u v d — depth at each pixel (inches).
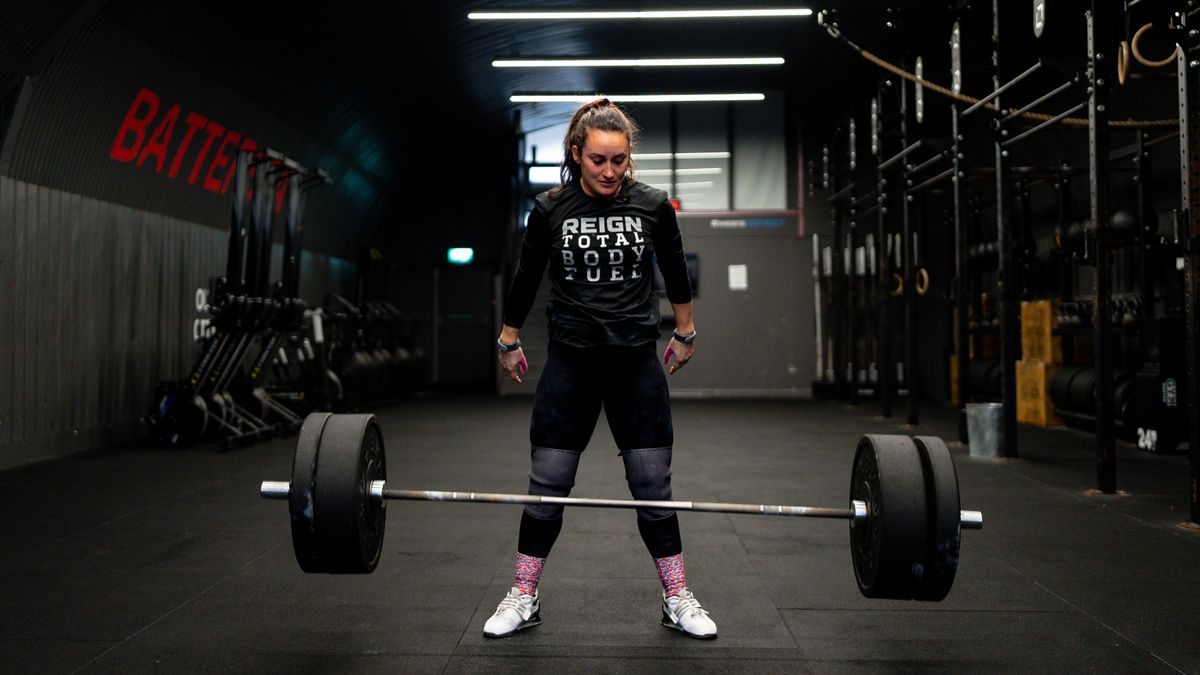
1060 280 369.7
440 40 340.8
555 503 82.7
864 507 82.0
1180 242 149.0
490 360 510.3
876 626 94.3
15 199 209.2
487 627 89.7
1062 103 344.5
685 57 410.6
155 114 247.1
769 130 488.1
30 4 181.9
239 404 270.5
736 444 260.7
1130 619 96.7
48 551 128.0
